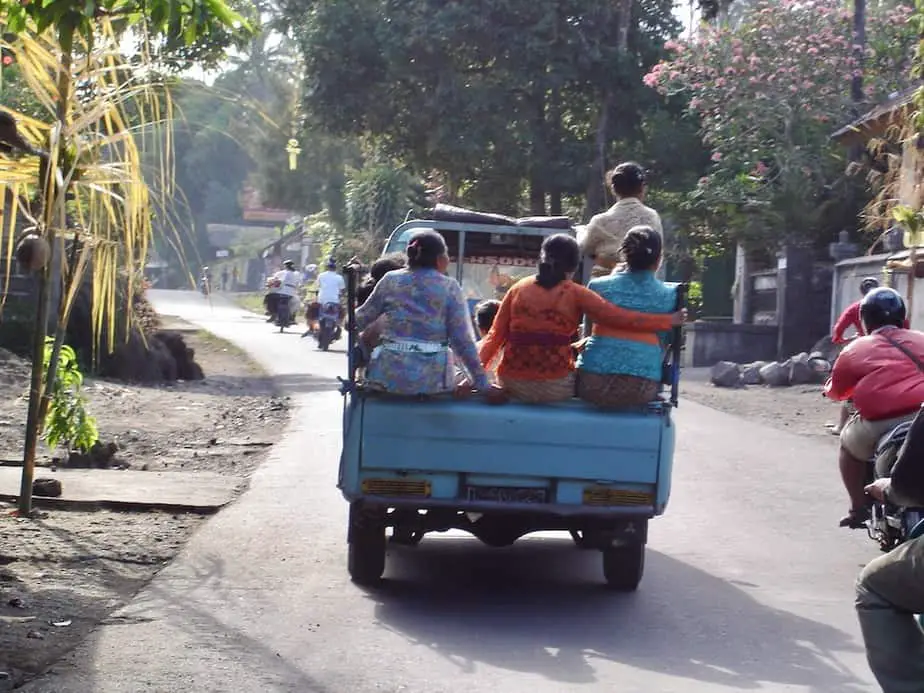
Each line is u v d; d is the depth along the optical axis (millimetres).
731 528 10523
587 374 7953
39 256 9672
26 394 15500
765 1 29391
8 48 9469
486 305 9531
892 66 29750
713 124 29781
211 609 7688
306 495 11477
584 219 36719
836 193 28875
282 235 82688
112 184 9883
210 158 77875
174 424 16281
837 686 6391
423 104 34594
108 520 10234
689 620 7711
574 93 36875
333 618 7578
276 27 35625
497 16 34094
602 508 7867
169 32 8195
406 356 7848
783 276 28781
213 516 10523
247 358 27469
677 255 33688
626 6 34594
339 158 54906
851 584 8672
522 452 7805
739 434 16469
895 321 8812
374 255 43875
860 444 8656
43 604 7629
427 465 7816
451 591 8406
